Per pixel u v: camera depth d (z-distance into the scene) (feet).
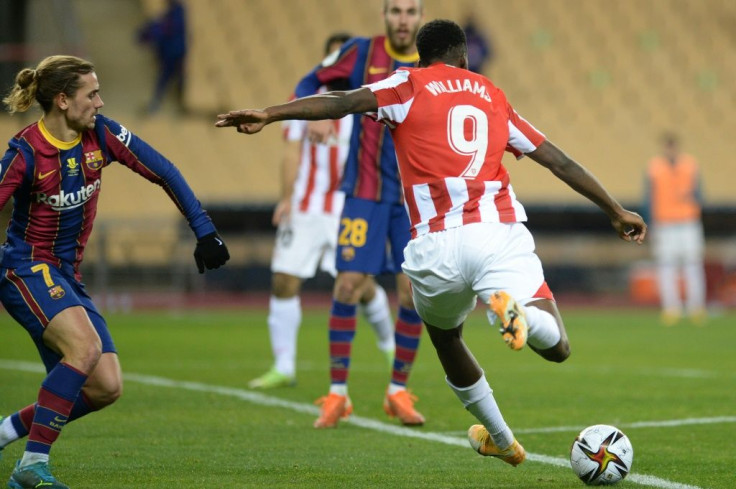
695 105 295.28
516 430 71.10
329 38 95.25
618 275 236.43
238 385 96.84
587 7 312.09
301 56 274.16
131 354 127.24
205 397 87.81
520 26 302.86
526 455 61.31
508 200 51.13
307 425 73.31
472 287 50.19
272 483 52.34
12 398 85.30
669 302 195.93
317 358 126.21
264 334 158.51
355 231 75.20
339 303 74.18
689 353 133.39
